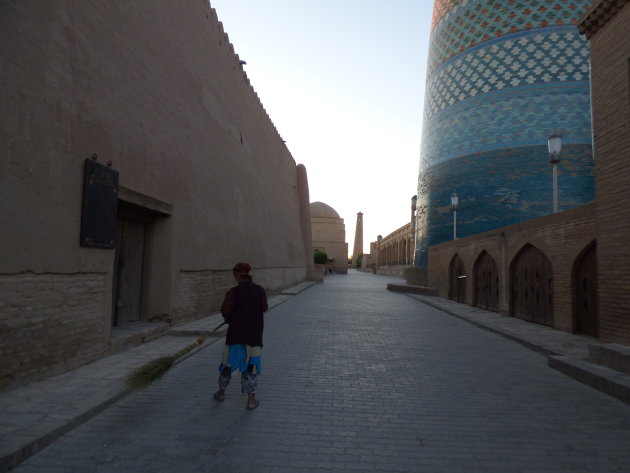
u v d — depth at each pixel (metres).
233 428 3.71
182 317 8.71
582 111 18.39
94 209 5.70
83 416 3.79
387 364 6.22
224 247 11.56
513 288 11.67
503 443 3.51
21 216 4.48
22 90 4.52
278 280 20.84
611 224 6.21
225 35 13.21
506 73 19.70
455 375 5.65
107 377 4.96
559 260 9.19
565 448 3.43
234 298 4.27
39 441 3.22
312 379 5.34
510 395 4.81
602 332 6.36
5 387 4.31
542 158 18.45
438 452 3.33
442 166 21.52
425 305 15.99
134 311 7.86
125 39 6.78
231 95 13.60
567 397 4.76
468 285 15.25
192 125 9.68
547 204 18.14
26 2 4.61
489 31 20.38
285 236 24.14
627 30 5.99
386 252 59.25
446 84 21.89
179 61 9.12
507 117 19.42
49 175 4.91
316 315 12.05
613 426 3.91
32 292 4.63
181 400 4.43
